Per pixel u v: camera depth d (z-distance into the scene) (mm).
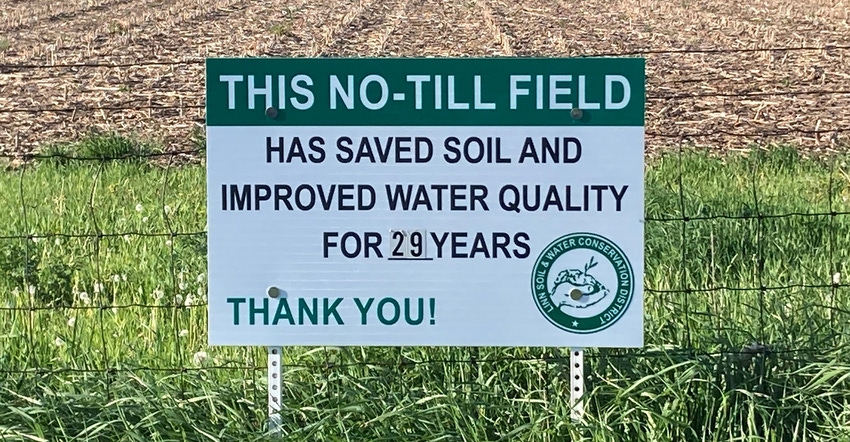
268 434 4430
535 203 4402
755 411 4605
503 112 4375
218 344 4469
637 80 4332
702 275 6621
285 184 4414
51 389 4820
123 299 6523
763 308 5508
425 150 4402
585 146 4371
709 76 20844
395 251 4438
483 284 4445
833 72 21188
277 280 4449
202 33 30359
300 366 4918
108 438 4477
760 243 5898
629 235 4395
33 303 6266
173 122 16828
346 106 4387
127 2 40156
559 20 32344
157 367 5215
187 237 7871
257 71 4371
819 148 14266
